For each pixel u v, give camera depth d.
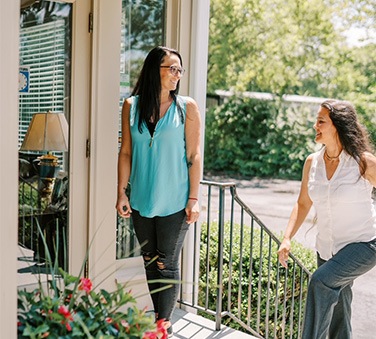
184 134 3.33
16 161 2.04
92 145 3.69
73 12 3.57
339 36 12.48
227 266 4.71
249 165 14.36
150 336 2.22
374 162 3.20
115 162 3.79
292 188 13.16
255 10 13.02
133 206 3.39
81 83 3.63
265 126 14.08
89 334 2.05
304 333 3.32
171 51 3.29
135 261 4.07
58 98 3.58
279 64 13.21
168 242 3.34
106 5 3.66
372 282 6.90
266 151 14.18
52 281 2.36
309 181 3.36
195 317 4.04
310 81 13.03
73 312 2.27
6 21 1.99
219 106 14.40
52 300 2.24
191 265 4.21
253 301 4.66
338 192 3.21
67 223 3.66
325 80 12.85
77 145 3.65
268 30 13.06
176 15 4.14
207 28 4.21
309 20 12.64
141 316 2.31
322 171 3.32
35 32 3.46
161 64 3.24
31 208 3.53
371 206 3.27
